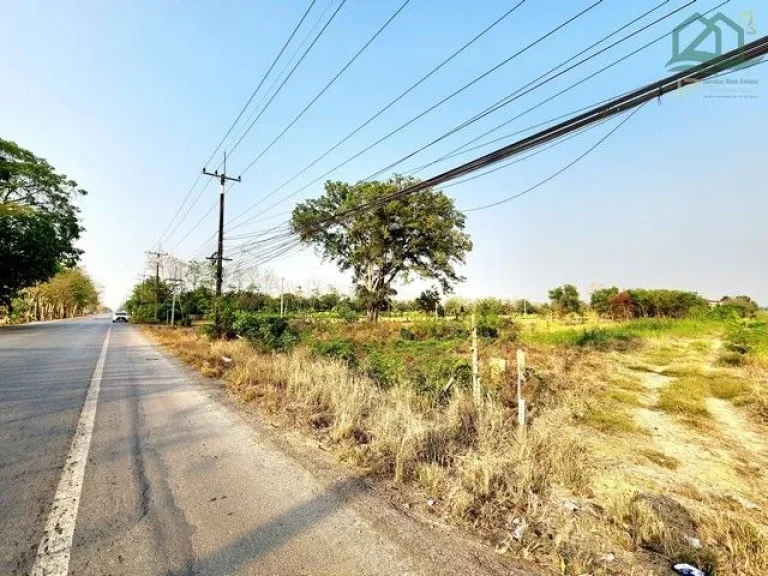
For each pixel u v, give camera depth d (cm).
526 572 255
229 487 360
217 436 502
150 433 510
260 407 646
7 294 3384
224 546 271
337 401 623
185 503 329
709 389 950
